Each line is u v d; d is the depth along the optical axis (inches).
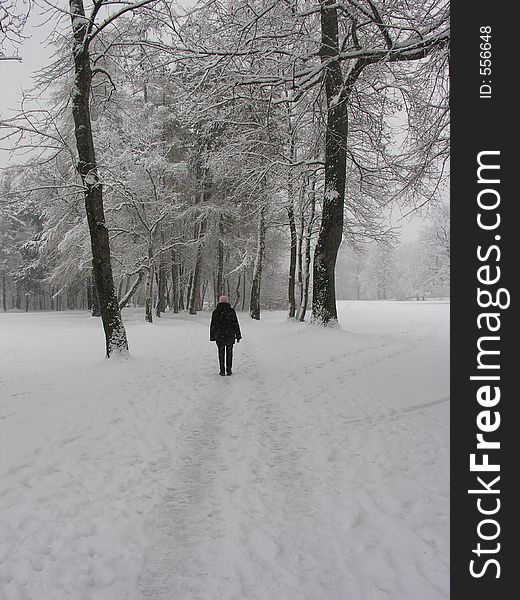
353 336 575.5
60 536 149.6
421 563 136.3
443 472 192.5
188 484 189.8
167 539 150.9
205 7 458.6
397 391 319.9
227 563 137.7
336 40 514.6
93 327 900.6
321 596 123.4
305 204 842.2
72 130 852.0
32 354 537.6
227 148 686.5
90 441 233.3
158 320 1079.0
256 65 514.3
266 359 475.5
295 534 151.9
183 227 1165.7
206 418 279.3
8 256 2204.7
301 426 260.5
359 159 715.4
